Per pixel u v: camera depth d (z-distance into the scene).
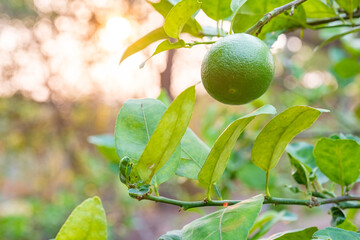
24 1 2.44
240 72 0.33
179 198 1.67
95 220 0.31
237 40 0.34
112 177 2.05
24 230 1.60
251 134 0.87
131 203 1.85
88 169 2.19
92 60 2.43
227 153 0.34
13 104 2.39
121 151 0.37
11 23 2.43
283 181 1.06
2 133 2.35
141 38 0.38
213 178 0.35
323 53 1.66
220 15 0.39
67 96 2.48
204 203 0.35
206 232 0.30
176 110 0.32
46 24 2.45
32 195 2.43
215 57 0.34
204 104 1.94
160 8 0.41
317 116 0.33
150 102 0.40
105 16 2.35
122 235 1.79
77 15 2.39
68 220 0.31
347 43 0.82
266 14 0.36
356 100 1.29
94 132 2.48
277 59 1.10
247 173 0.77
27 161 2.58
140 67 0.36
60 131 2.44
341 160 0.40
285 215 0.53
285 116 0.33
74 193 2.13
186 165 0.42
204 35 0.42
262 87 0.34
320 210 1.20
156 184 0.36
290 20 0.43
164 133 0.33
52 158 2.48
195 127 1.87
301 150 0.50
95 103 2.48
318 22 0.45
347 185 0.41
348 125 0.95
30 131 2.41
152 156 0.34
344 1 0.44
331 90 1.07
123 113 0.39
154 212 2.65
